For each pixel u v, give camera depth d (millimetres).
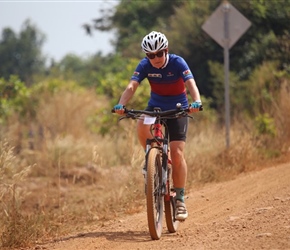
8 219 19188
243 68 47125
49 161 31859
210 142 31219
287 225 16188
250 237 15414
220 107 44844
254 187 23141
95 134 39125
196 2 51250
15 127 39188
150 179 16406
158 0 64375
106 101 43312
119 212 22469
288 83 35188
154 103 18375
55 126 40250
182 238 16750
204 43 48938
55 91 45344
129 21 68500
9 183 21391
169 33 51344
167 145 17281
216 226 17688
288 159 28984
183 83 18250
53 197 26547
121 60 74625
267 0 45812
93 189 27984
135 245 16438
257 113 36531
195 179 26391
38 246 17781
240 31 29797
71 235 19094
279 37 44531
